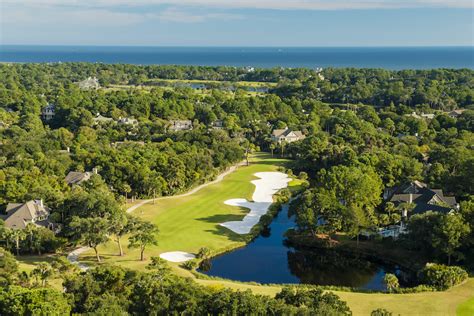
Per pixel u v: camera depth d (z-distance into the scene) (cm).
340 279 8144
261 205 12075
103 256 8681
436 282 7388
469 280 7581
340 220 9356
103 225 8400
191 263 8369
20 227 9188
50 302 5194
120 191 12325
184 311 5175
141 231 8594
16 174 11312
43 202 10100
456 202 10588
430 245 8369
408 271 8425
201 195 12800
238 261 8856
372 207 10069
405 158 13050
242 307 5097
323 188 10138
